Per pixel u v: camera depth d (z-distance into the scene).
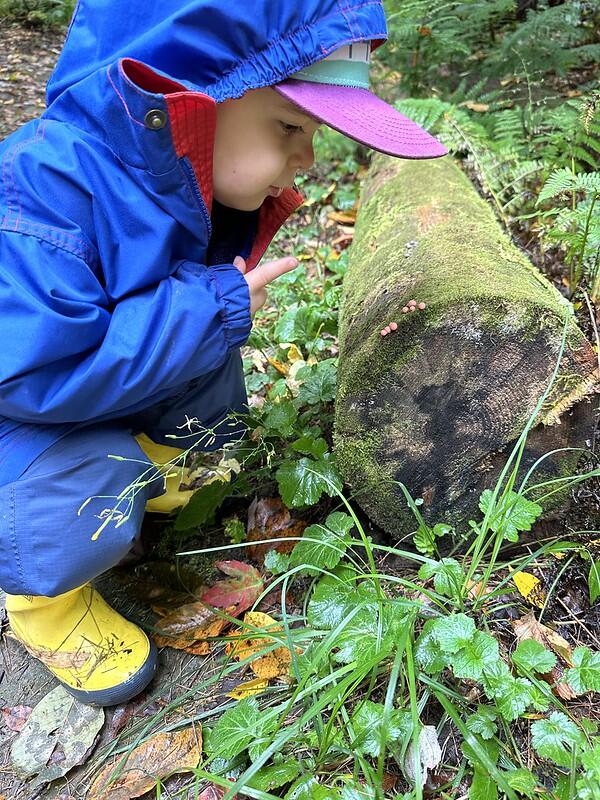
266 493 1.81
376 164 2.64
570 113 2.50
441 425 1.39
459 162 2.74
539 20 3.15
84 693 1.38
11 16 6.19
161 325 1.24
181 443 1.75
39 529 1.26
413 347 1.32
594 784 0.95
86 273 1.20
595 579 1.33
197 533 1.75
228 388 1.70
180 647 1.50
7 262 1.16
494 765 1.02
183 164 1.23
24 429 1.29
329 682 1.19
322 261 2.90
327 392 1.82
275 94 1.28
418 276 1.42
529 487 1.43
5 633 1.64
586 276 1.96
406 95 3.71
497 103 3.08
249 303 1.36
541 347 1.30
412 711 1.03
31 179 1.19
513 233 2.36
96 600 1.49
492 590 1.37
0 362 1.13
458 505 1.47
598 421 1.57
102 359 1.19
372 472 1.46
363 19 1.23
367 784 1.08
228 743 1.14
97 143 1.22
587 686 1.07
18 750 1.36
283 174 1.48
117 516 1.33
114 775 1.25
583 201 2.05
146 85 1.17
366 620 1.23
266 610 1.54
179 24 1.15
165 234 1.26
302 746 1.19
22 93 4.92
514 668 1.25
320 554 1.40
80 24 1.29
